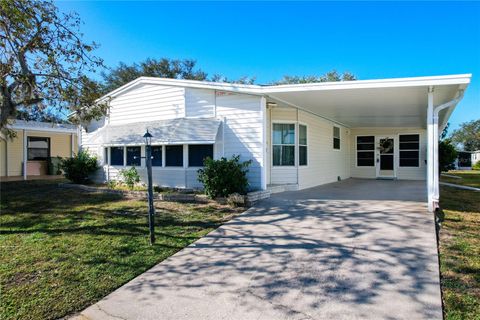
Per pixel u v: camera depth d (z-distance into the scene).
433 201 7.53
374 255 4.88
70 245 5.75
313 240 5.70
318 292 3.82
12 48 7.28
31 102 8.20
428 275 4.13
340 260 4.75
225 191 9.06
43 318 3.42
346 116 14.02
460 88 7.46
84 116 9.75
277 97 9.79
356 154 19.58
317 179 14.04
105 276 4.47
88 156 13.97
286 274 4.38
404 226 6.28
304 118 12.66
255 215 7.64
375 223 6.56
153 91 12.23
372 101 9.91
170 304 3.69
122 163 13.12
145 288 4.12
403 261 4.60
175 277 4.43
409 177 18.20
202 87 10.67
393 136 18.67
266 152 10.86
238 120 10.23
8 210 8.76
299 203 8.81
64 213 8.27
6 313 3.49
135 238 6.14
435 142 7.60
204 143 9.94
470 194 11.57
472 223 6.79
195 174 10.95
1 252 5.40
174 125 10.95
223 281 4.25
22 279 4.35
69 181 15.18
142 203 9.31
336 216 7.25
